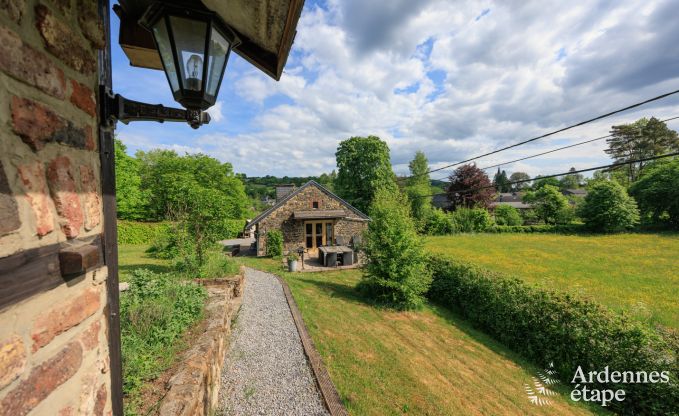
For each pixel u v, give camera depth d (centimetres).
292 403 398
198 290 511
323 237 1942
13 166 72
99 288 114
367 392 464
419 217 2995
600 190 2823
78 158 102
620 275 1395
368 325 761
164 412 215
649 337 527
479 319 845
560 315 648
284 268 1455
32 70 80
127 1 157
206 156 2864
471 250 2111
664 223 2778
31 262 76
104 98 119
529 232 3019
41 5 85
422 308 952
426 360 615
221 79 159
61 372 88
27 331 75
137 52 180
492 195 3488
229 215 952
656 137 4088
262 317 692
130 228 2069
